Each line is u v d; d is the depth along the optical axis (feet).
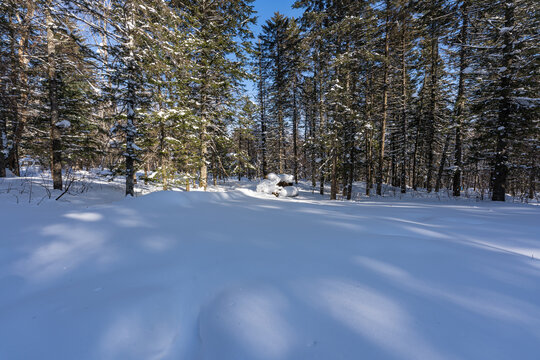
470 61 35.40
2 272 8.16
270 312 5.82
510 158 33.42
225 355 4.61
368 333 5.03
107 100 28.99
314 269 8.39
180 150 38.04
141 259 9.41
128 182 29.68
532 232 13.48
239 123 45.70
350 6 41.63
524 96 30.40
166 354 4.74
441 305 6.07
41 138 38.63
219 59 38.60
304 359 4.39
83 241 11.08
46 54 30.19
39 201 23.17
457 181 44.78
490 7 32.17
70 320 5.69
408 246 10.72
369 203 32.65
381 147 52.31
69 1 22.00
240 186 62.28
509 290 6.88
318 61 48.55
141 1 24.58
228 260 9.23
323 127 45.06
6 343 5.00
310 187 67.51
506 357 4.34
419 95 60.85
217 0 38.86
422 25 44.65
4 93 27.17
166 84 33.91
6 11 25.11
